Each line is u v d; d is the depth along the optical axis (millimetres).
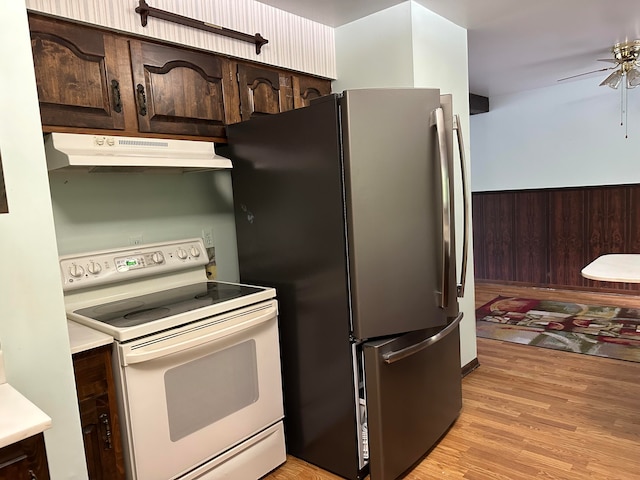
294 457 2229
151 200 2254
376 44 2631
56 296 1301
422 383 2074
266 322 2016
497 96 5637
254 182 2189
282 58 2508
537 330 3896
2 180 1110
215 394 1826
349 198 1810
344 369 1941
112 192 2104
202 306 1817
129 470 1608
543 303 4734
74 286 1875
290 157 2004
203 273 2420
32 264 1256
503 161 5695
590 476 1919
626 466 1972
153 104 1954
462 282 2289
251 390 1976
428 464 2078
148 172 2223
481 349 3529
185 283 2324
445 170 1863
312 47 2693
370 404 1893
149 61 1932
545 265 5441
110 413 1568
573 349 3414
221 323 1810
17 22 1211
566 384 2824
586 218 5105
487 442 2225
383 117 1808
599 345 3465
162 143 1970
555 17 2883
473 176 5953
